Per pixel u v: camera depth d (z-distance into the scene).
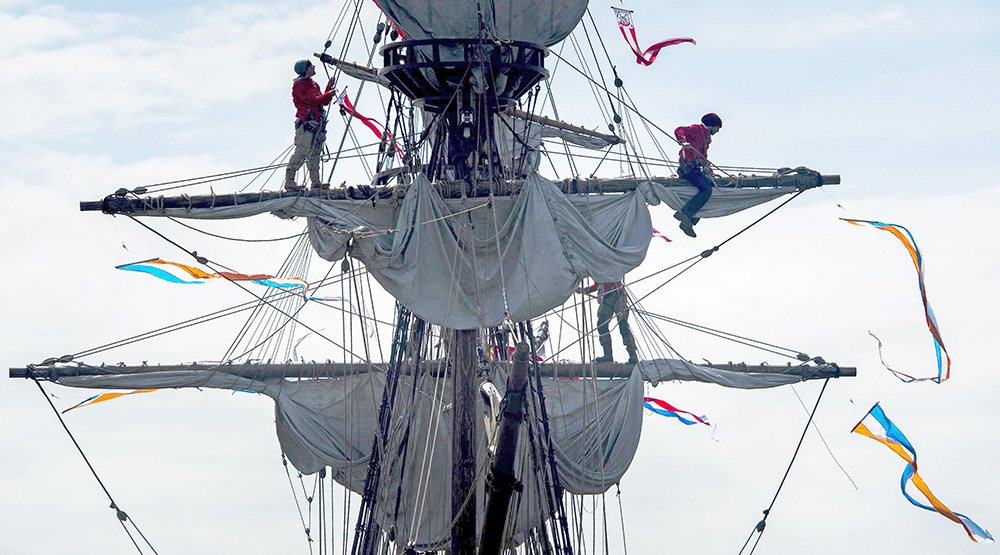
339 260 62.69
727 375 77.06
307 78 62.88
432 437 72.31
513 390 48.03
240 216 62.50
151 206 61.75
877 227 57.66
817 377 76.62
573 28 65.94
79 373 72.38
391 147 64.50
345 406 75.75
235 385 74.50
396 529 69.19
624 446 76.62
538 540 71.00
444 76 62.19
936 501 64.25
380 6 63.25
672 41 63.59
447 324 60.47
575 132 71.62
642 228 64.94
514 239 61.75
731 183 66.50
